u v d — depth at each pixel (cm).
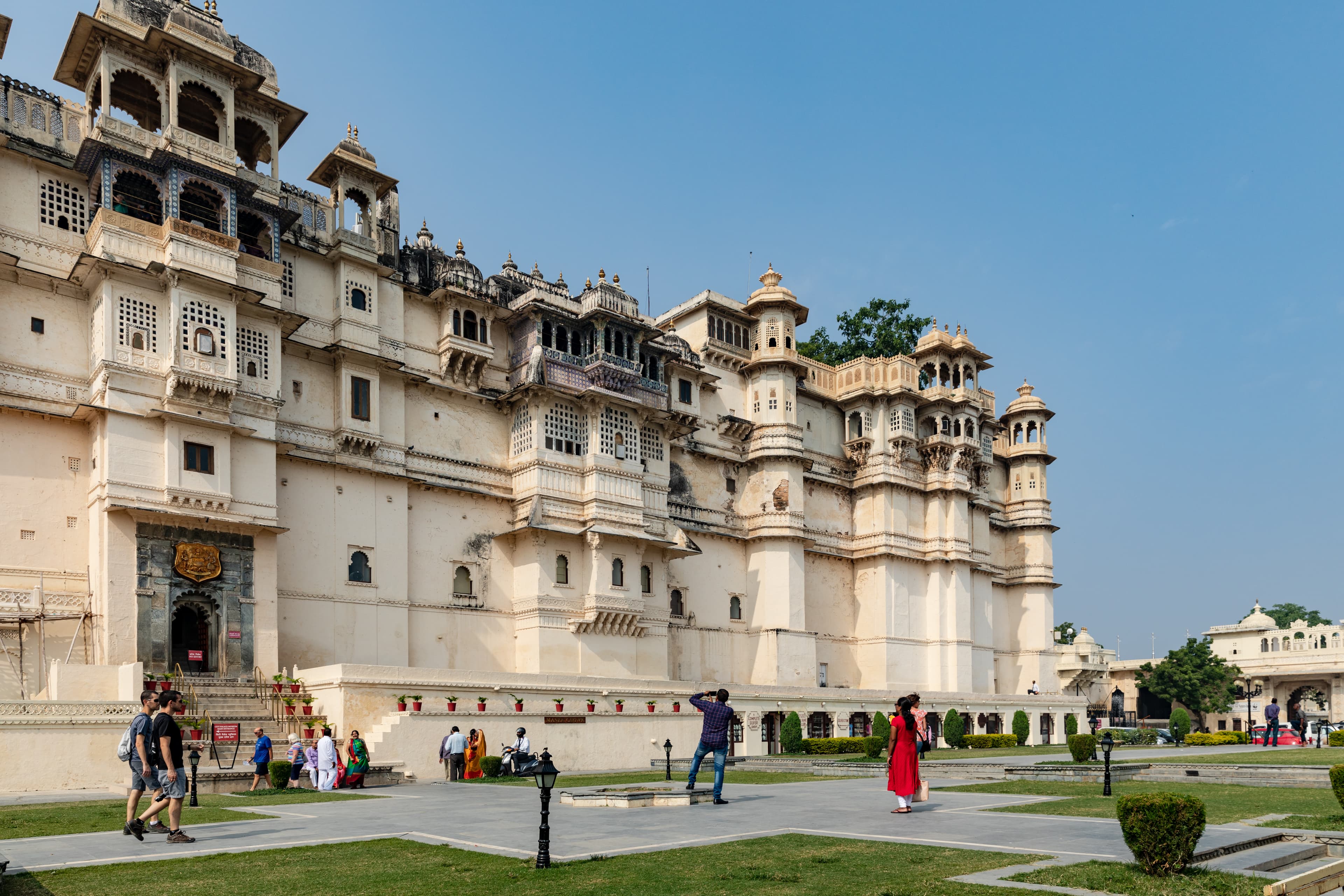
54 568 3266
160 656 3228
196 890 1091
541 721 3406
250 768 2697
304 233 4097
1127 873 1118
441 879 1147
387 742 2958
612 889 1073
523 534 4459
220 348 3462
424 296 4481
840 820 1658
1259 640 9056
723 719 1997
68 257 3459
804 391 6103
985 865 1195
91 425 3391
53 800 2267
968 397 6562
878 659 6006
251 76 3728
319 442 3978
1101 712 8762
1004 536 7425
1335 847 1359
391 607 4050
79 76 3619
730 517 5656
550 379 4591
